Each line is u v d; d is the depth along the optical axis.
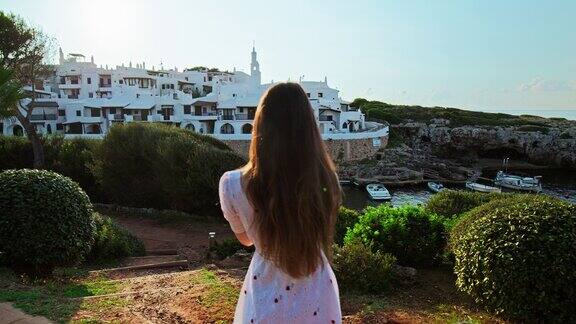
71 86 74.50
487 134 72.19
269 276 2.25
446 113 83.19
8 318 5.52
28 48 37.28
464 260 7.02
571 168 68.81
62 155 24.02
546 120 85.94
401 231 9.34
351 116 69.69
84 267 11.09
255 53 95.94
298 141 2.10
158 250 14.28
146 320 5.82
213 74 102.50
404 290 8.19
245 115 64.94
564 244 6.17
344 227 11.99
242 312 2.34
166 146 19.66
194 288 7.49
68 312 5.89
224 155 19.38
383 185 49.34
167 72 94.50
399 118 80.00
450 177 55.16
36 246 8.20
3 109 11.69
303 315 2.22
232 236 16.56
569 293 6.00
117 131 21.38
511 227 6.56
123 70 77.62
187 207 19.86
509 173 64.81
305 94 2.24
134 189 21.14
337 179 2.27
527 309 6.21
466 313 6.85
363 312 6.62
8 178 8.53
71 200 8.87
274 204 2.06
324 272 2.31
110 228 12.96
